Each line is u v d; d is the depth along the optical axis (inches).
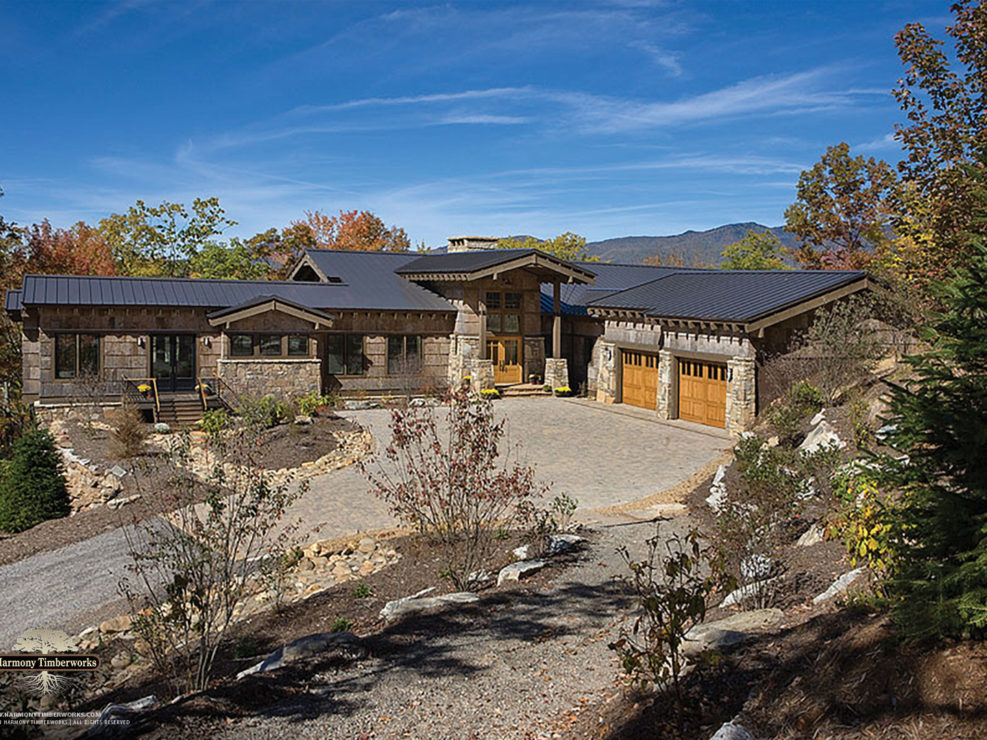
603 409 1184.8
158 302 1108.5
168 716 266.5
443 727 265.7
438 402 1208.8
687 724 228.5
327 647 337.4
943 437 199.3
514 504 656.4
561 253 2365.9
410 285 1381.6
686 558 262.4
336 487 756.0
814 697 208.7
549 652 331.0
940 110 639.8
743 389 939.3
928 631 185.9
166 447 904.3
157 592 514.3
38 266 1668.3
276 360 1158.3
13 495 722.8
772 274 1096.8
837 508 428.1
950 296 203.6
